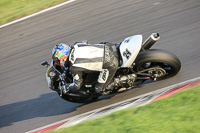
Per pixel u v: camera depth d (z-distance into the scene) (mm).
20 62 33438
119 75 20750
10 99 26734
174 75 21375
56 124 20344
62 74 20219
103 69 19500
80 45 19938
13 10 48219
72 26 38312
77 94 21453
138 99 19922
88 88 21203
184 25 30547
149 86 21672
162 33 30297
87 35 34875
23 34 39938
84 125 17188
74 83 19859
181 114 15062
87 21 38438
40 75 29547
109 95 22984
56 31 38219
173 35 29234
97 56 19453
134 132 14562
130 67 20000
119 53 20547
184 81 20719
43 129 20062
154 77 20875
